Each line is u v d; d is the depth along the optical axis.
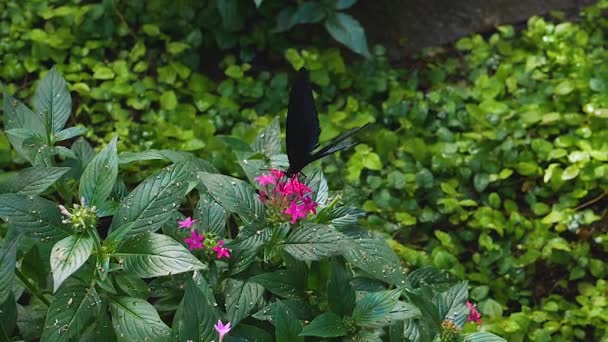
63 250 2.61
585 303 4.47
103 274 2.70
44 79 3.53
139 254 2.71
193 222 3.02
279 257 3.12
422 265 4.50
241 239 2.92
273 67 5.76
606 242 4.76
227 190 3.00
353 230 3.09
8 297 2.90
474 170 5.03
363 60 5.75
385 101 5.57
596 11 5.95
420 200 4.99
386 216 4.84
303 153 2.84
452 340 2.98
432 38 5.95
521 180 5.11
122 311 2.81
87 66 5.52
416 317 3.06
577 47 5.73
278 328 2.74
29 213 2.76
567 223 4.77
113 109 5.24
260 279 2.96
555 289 4.68
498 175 5.00
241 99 5.45
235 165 4.84
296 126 2.79
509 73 5.59
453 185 5.03
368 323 2.83
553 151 5.02
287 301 2.93
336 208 3.11
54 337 2.67
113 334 2.84
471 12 6.04
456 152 5.10
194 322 2.66
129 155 3.48
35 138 3.25
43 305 3.20
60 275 2.53
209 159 4.97
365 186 4.95
